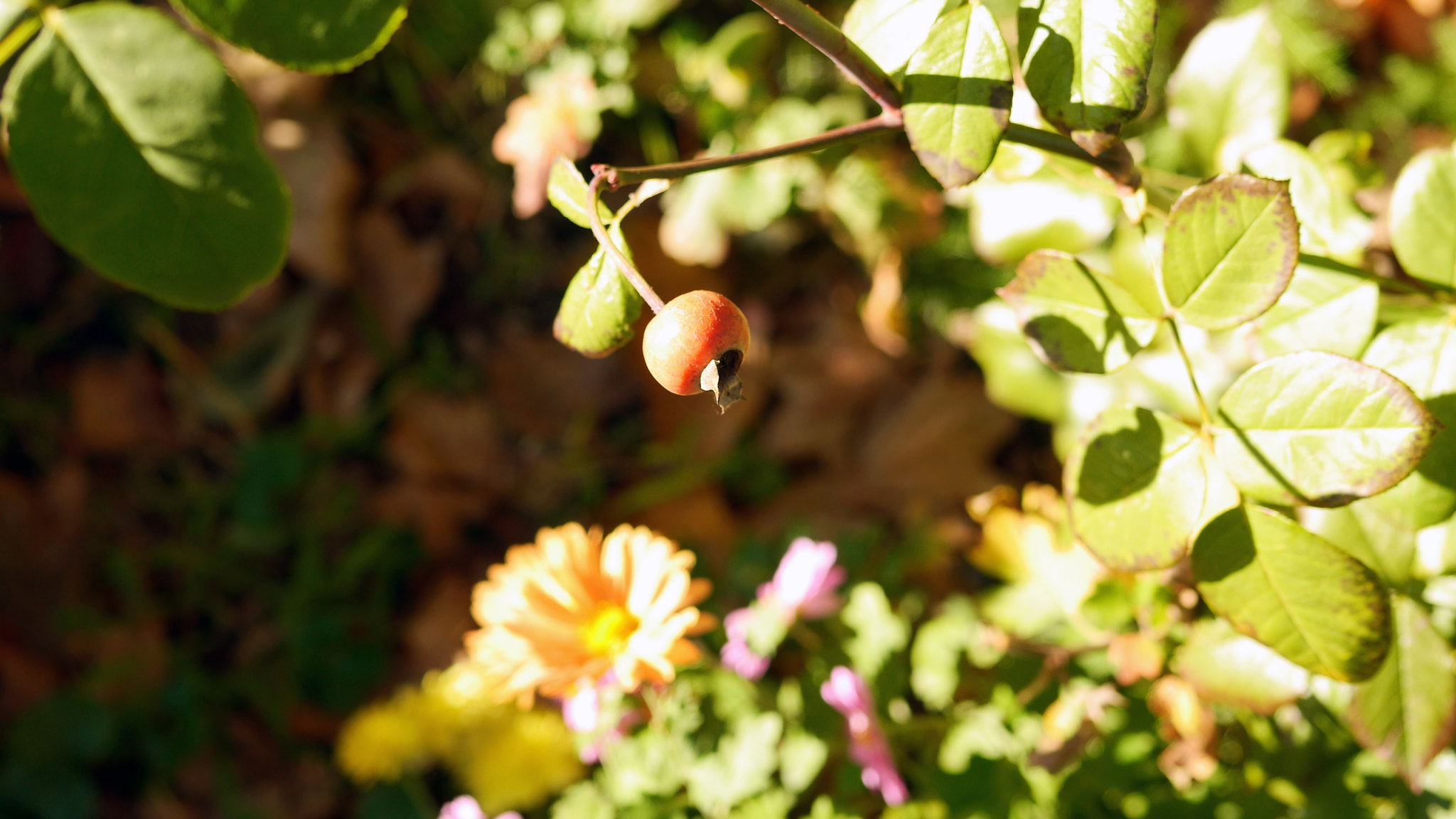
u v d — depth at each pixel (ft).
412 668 3.07
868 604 1.97
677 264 3.07
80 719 3.02
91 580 3.27
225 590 3.25
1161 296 1.23
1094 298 1.24
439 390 3.32
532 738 2.13
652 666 1.52
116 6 1.11
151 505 3.32
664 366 1.13
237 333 3.36
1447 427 1.27
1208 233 1.18
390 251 3.32
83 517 3.30
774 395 3.13
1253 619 1.20
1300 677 1.40
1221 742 1.74
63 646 3.20
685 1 3.04
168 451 3.35
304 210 3.19
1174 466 1.21
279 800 2.97
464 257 3.36
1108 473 1.22
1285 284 1.17
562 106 2.82
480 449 3.26
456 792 2.73
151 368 3.37
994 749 1.76
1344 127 2.78
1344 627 1.18
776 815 1.82
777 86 2.89
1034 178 1.63
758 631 1.94
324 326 3.35
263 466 3.19
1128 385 2.06
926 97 1.17
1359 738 1.30
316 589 3.12
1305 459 1.17
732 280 3.13
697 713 1.86
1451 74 2.68
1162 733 1.66
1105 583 1.61
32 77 1.10
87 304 3.40
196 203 1.12
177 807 3.02
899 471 2.95
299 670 3.07
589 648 1.59
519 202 2.84
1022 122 1.38
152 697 3.12
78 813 2.95
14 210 3.32
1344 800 1.63
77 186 1.11
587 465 3.20
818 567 1.93
